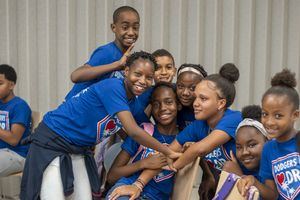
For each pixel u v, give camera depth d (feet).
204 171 9.22
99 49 9.81
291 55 13.42
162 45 14.30
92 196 9.00
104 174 10.23
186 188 8.18
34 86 15.62
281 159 6.98
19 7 15.49
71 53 15.17
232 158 8.28
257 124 7.78
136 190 8.23
